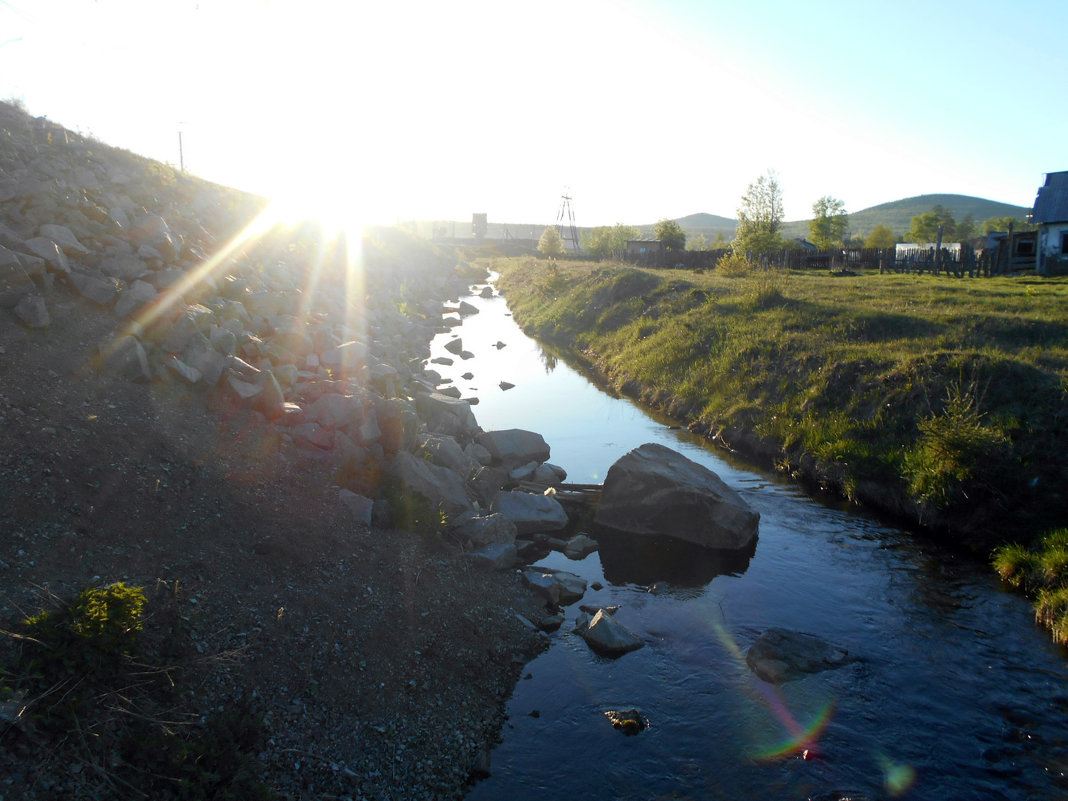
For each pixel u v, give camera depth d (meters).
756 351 18.88
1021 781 6.14
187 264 14.52
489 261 85.44
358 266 32.59
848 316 19.25
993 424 11.98
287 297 16.98
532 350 29.50
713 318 22.94
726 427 16.55
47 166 14.57
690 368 20.30
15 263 9.50
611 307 30.67
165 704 5.42
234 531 7.79
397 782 5.86
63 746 4.69
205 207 21.11
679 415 18.61
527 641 8.27
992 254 38.12
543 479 13.62
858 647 8.23
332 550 8.30
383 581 8.18
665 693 7.41
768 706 7.20
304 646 6.68
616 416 18.91
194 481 8.26
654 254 61.66
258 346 12.56
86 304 10.52
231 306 13.64
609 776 6.25
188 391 10.16
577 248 128.62
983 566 10.18
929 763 6.37
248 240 21.53
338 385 12.19
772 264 44.38
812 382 16.02
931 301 21.61
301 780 5.51
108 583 6.16
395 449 11.23
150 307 10.86
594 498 12.90
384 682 6.78
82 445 7.72
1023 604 9.07
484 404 20.00
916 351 15.52
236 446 9.55
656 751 6.55
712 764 6.39
